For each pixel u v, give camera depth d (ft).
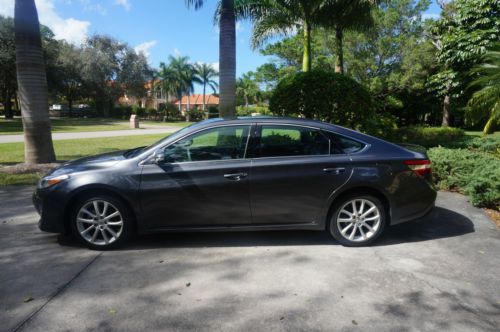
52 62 133.39
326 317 9.45
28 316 9.39
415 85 74.90
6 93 139.44
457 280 11.40
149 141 55.77
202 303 10.08
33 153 29.09
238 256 13.19
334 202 13.89
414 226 16.37
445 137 49.39
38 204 13.73
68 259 12.91
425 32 80.12
